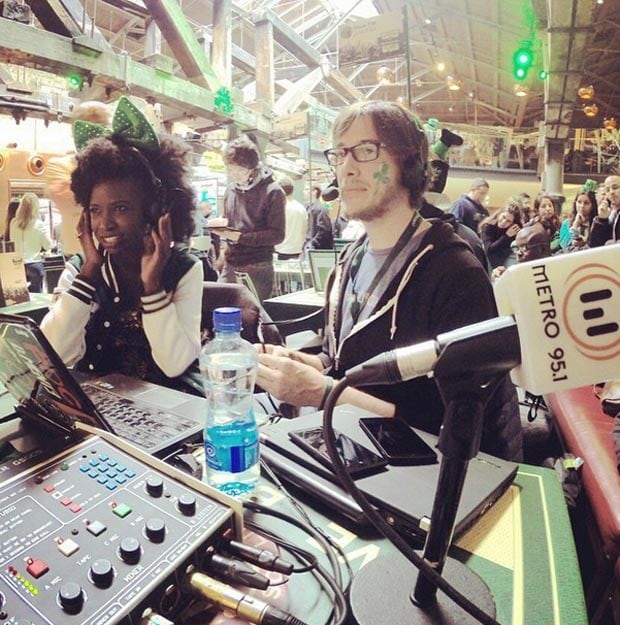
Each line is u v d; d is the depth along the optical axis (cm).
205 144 528
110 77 357
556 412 172
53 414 65
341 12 1022
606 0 807
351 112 119
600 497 120
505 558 60
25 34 304
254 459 73
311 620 50
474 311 110
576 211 500
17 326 56
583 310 40
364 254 136
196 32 534
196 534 49
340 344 130
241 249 311
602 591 115
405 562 56
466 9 947
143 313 122
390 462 74
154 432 83
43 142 316
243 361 93
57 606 41
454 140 177
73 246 136
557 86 873
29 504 51
